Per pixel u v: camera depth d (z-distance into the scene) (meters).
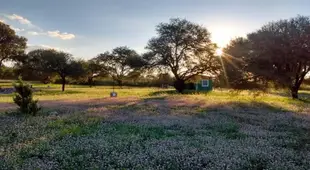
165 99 35.69
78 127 14.75
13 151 10.16
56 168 8.50
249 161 9.22
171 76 61.25
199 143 11.54
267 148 10.88
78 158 9.41
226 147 10.85
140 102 30.83
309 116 20.16
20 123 16.12
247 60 40.28
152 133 13.59
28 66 79.31
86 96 43.34
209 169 8.38
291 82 38.62
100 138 12.28
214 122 17.16
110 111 22.05
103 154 9.91
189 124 16.25
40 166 8.48
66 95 46.31
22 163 8.83
